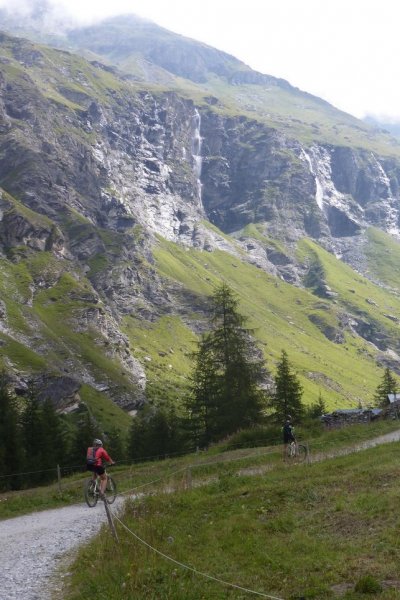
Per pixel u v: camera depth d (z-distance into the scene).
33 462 70.81
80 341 190.75
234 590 14.09
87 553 18.84
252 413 61.91
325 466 29.78
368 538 16.58
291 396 64.06
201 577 15.22
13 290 197.88
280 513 21.16
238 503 23.42
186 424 64.00
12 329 170.50
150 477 38.41
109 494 25.31
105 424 144.25
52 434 80.12
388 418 60.41
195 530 20.39
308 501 22.17
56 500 35.12
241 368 63.25
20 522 29.20
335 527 18.30
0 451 66.62
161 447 78.12
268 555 16.42
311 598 13.13
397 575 13.64
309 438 48.53
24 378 139.88
